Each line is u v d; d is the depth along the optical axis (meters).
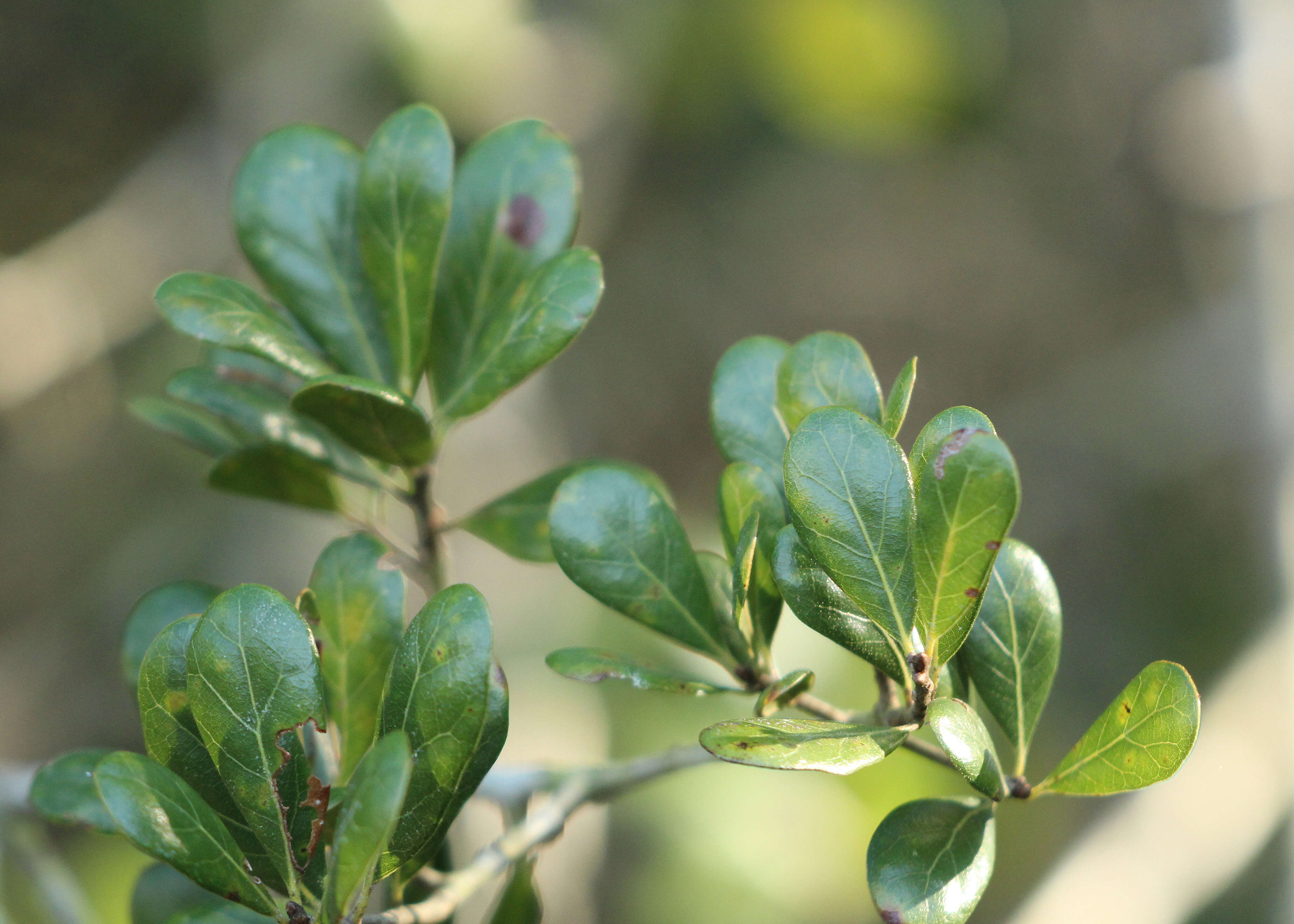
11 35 2.04
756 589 0.71
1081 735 2.05
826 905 1.42
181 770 0.69
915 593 0.68
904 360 2.71
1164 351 2.32
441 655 0.68
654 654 1.56
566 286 0.72
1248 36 1.69
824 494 0.68
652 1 1.94
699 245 2.68
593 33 1.95
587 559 0.72
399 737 0.66
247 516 1.91
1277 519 1.55
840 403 0.71
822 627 0.69
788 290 2.70
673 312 2.68
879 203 2.69
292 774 0.69
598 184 2.13
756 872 1.42
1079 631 2.34
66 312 1.70
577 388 2.59
